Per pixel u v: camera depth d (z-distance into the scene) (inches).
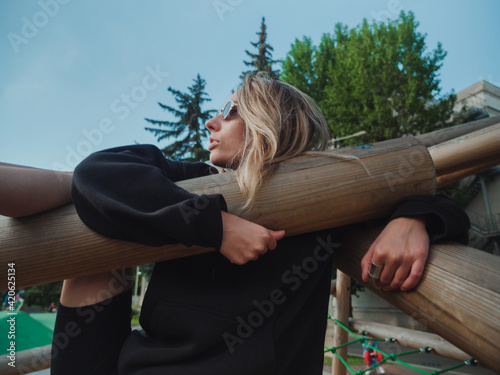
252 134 32.6
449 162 44.1
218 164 38.9
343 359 79.8
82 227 25.7
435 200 27.9
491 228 655.8
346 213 29.0
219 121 39.0
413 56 453.1
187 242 23.5
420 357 356.2
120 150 31.5
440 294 22.2
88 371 28.3
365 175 29.2
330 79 534.6
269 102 35.7
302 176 29.0
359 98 461.7
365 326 81.2
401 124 440.5
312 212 28.2
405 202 28.7
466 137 43.8
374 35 496.1
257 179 28.4
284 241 31.3
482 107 658.8
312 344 30.9
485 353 19.4
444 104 469.1
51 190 26.7
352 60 485.1
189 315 26.8
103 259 26.0
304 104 39.3
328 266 34.0
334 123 473.4
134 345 27.5
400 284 25.1
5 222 26.5
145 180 25.6
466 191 693.3
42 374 127.7
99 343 29.3
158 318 27.8
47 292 1028.5
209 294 28.0
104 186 25.4
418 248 24.6
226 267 29.6
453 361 329.1
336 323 83.1
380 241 26.4
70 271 26.1
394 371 248.8
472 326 19.9
